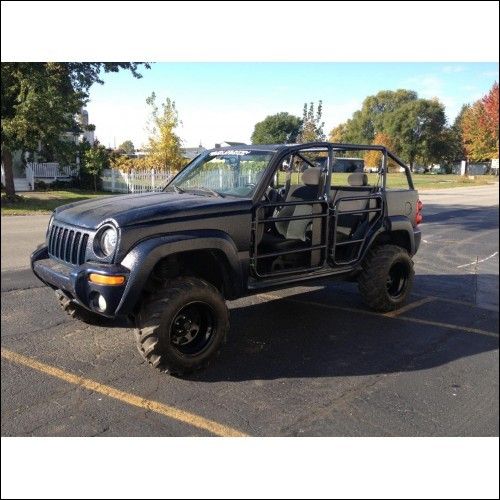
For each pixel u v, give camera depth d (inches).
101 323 206.1
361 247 218.4
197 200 172.4
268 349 186.4
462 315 229.3
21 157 961.5
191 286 158.7
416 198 251.1
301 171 216.4
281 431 132.3
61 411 139.6
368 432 132.6
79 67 753.0
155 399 147.4
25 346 183.3
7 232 460.4
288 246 196.1
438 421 138.3
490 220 593.6
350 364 174.2
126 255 149.2
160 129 1021.2
